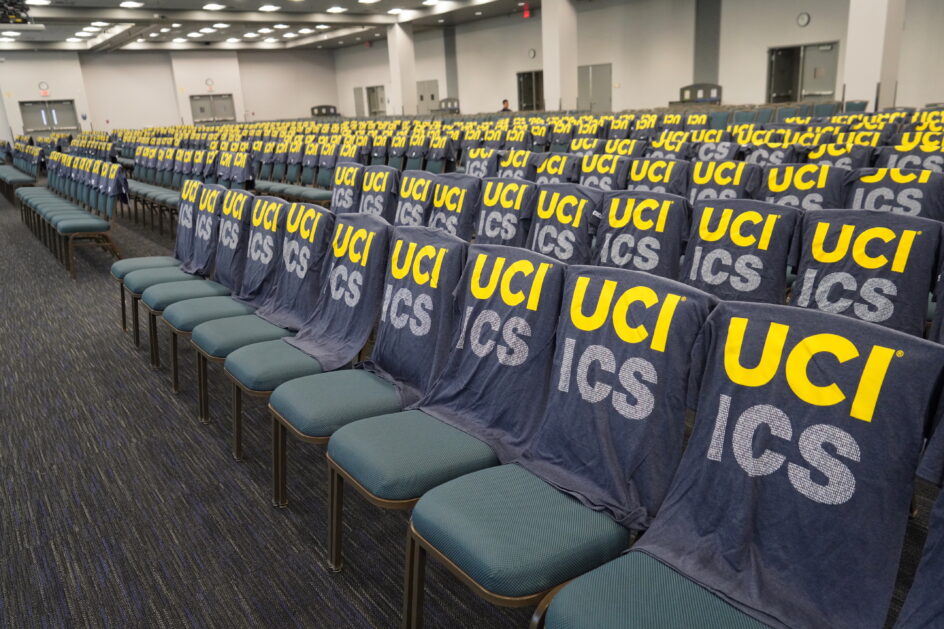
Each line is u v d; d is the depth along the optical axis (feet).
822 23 46.01
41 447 9.16
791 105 39.47
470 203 12.80
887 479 3.76
